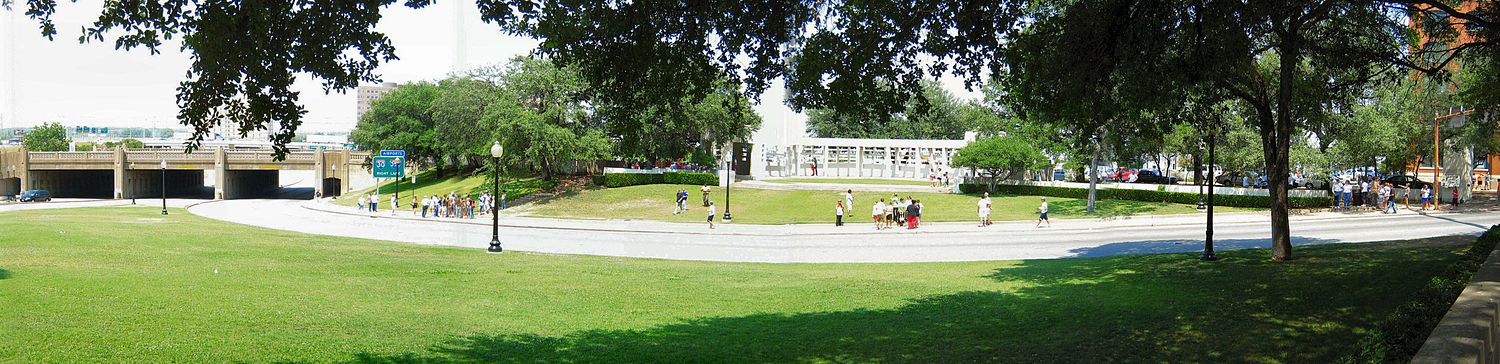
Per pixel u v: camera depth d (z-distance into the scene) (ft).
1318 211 124.36
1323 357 29.55
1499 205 121.19
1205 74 33.91
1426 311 21.06
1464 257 36.68
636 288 53.52
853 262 75.77
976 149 159.02
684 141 193.47
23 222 89.04
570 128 184.03
